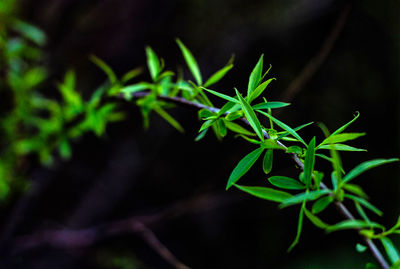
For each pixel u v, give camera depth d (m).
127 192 2.39
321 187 0.45
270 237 2.99
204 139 2.37
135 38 2.18
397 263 0.43
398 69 2.60
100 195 2.27
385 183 3.04
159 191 2.50
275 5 2.35
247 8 2.41
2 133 0.88
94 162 2.26
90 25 1.96
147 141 2.37
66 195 2.16
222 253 2.85
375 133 2.89
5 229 1.18
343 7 0.85
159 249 0.92
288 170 1.76
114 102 0.58
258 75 0.43
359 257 2.80
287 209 3.02
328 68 2.44
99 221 2.24
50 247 1.34
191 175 2.44
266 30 2.28
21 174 0.90
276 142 0.42
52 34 1.65
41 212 2.06
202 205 1.40
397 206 3.00
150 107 0.55
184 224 2.74
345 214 0.45
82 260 1.92
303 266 2.87
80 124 0.72
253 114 0.41
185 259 2.71
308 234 2.99
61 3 1.65
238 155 1.27
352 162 2.94
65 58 1.81
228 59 2.27
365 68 2.54
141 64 2.25
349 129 2.71
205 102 0.51
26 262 1.69
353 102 2.68
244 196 1.76
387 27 2.10
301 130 2.42
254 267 2.91
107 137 2.27
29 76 0.87
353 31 2.08
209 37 2.35
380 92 2.74
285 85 2.18
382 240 0.45
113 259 1.99
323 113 2.56
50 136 0.74
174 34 2.31
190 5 2.34
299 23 2.12
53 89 1.59
